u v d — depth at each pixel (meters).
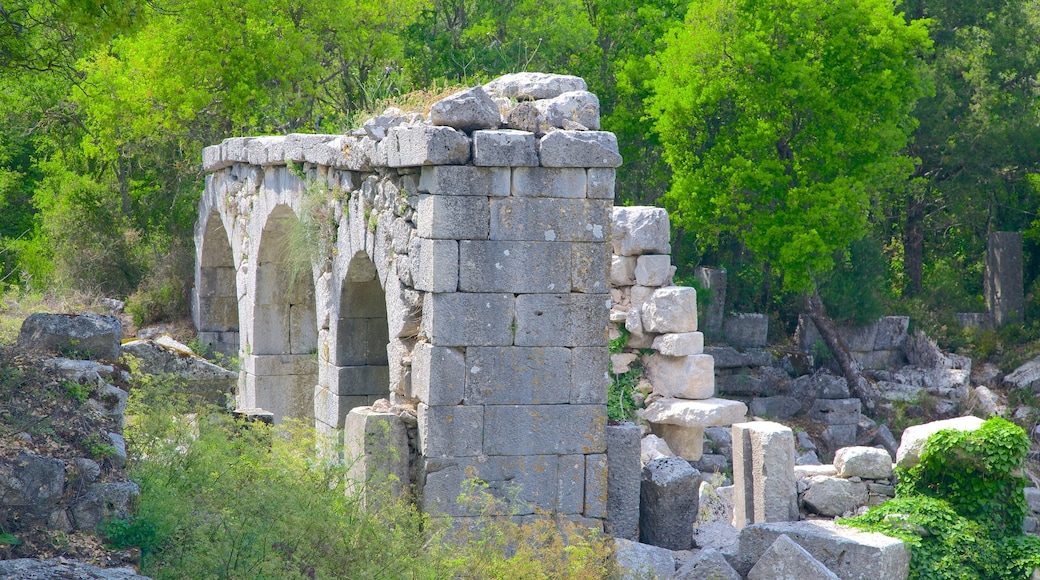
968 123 117.44
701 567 38.53
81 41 42.94
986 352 113.56
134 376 39.47
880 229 124.38
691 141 100.62
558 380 39.97
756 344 104.19
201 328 88.12
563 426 40.06
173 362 53.53
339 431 48.12
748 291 112.94
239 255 68.62
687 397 64.81
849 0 93.56
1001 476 41.81
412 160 39.75
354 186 48.12
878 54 95.62
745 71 95.44
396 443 40.16
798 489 45.72
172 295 94.69
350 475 40.78
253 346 64.69
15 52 43.59
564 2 107.19
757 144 95.12
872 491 44.88
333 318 51.44
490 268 39.34
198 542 27.19
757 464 44.94
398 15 99.25
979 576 40.53
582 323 40.09
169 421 34.62
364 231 46.38
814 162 97.06
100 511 27.72
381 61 100.00
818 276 105.19
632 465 41.75
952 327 116.94
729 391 99.19
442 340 39.06
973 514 41.81
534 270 39.66
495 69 103.00
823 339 107.56
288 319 65.00
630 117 110.62
